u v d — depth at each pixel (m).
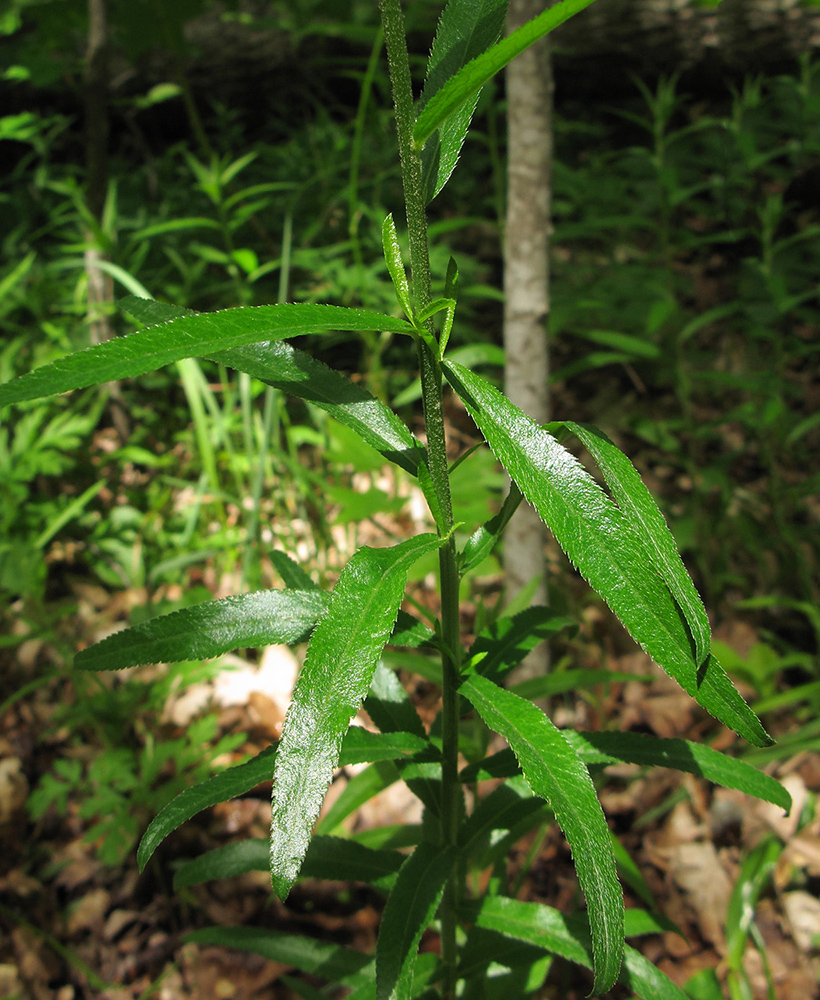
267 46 0.86
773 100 0.71
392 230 0.15
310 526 0.52
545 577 0.42
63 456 0.53
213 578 0.53
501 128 0.84
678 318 0.51
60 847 0.39
